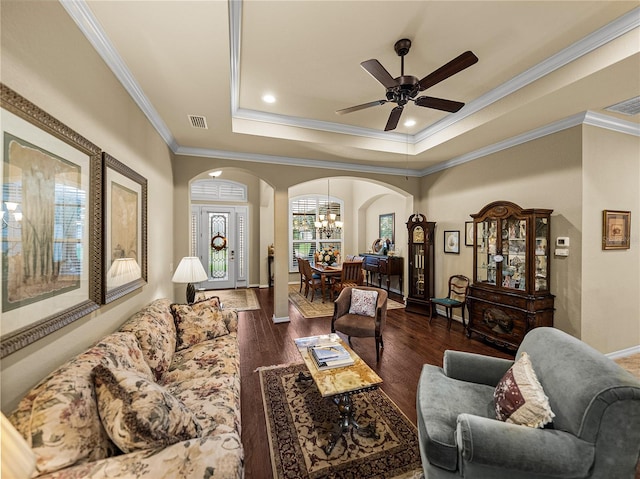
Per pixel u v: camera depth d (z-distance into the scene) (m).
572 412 1.21
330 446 1.80
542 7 1.84
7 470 0.64
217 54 1.89
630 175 3.21
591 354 1.37
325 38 2.13
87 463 0.99
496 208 3.49
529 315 3.07
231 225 7.28
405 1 1.79
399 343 3.61
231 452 1.09
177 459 1.04
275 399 2.36
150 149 2.69
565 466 1.12
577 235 2.97
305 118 3.60
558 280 3.14
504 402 1.44
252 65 2.47
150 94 2.40
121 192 1.95
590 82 2.26
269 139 3.57
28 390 1.11
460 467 1.28
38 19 1.18
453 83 2.80
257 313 4.99
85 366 1.21
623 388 1.13
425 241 4.90
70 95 1.41
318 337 2.59
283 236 4.44
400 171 5.23
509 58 2.39
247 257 7.38
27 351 1.11
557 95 2.48
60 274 1.29
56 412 0.97
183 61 1.96
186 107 2.66
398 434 1.94
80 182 1.46
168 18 1.56
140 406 1.08
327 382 1.85
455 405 1.58
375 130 3.99
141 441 1.05
